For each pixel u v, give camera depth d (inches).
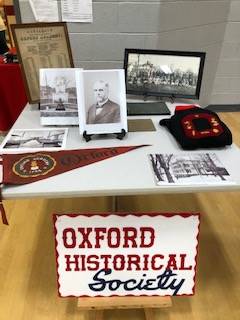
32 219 75.8
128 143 49.5
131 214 41.3
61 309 55.0
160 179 40.3
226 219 77.2
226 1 107.7
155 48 85.6
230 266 63.9
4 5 98.0
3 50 98.7
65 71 54.6
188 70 64.7
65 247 43.1
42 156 44.8
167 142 50.1
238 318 54.0
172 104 66.4
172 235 42.9
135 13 79.8
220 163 44.1
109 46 83.7
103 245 43.2
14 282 59.8
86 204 81.4
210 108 132.3
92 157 45.1
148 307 46.3
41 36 60.4
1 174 40.4
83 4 77.5
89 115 50.1
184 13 93.0
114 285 45.9
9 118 78.9
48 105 54.9
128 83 67.9
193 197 85.4
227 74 126.6
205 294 58.1
